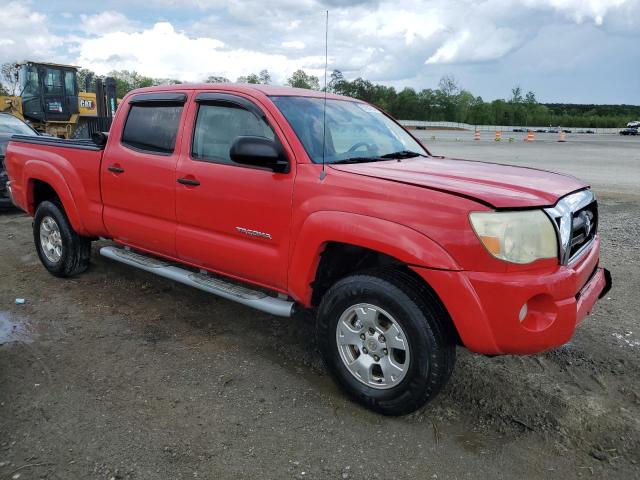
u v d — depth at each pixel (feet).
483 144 108.68
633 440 9.99
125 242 15.84
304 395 11.36
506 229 9.20
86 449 9.45
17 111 60.08
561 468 9.27
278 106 12.27
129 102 15.38
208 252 13.20
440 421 10.52
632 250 22.71
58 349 13.20
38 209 18.17
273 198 11.63
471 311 9.29
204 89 13.65
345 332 10.84
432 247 9.47
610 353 13.35
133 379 11.85
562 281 9.50
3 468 8.91
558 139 142.82
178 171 13.52
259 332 14.37
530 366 12.59
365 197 10.30
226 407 10.85
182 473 8.93
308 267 11.14
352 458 9.42
